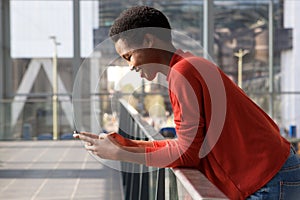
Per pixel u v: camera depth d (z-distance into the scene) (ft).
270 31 28.17
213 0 27.71
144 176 8.82
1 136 26.73
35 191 13.80
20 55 28.02
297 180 4.52
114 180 15.23
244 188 4.36
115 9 27.76
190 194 3.34
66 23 27.96
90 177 15.69
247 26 28.09
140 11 4.36
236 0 27.91
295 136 28.25
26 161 18.85
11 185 14.56
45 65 28.04
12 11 27.84
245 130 4.36
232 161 4.35
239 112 4.37
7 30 27.86
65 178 15.56
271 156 4.40
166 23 4.43
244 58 28.19
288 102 28.35
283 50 28.30
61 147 22.81
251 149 4.37
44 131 27.04
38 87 28.07
